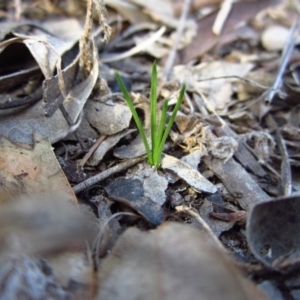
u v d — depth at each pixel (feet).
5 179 0.30
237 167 0.37
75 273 0.25
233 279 0.22
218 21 0.59
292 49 0.53
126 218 0.30
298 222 0.28
